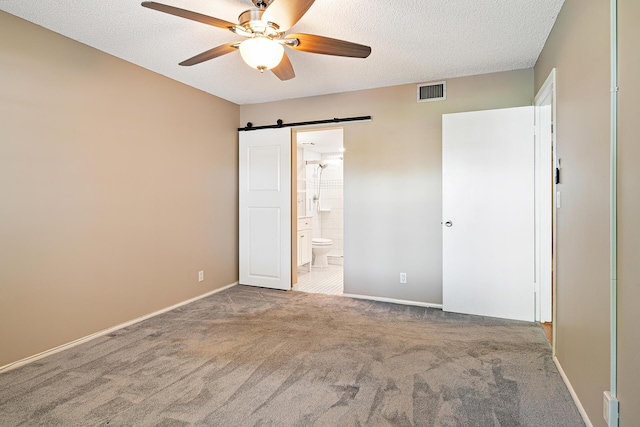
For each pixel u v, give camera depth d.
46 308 2.42
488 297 3.20
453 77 3.39
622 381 1.33
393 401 1.85
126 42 2.63
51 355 2.42
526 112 3.03
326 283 4.61
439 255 3.49
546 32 2.49
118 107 2.91
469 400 1.86
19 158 2.27
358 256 3.85
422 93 3.52
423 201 3.54
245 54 2.09
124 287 2.98
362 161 3.79
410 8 2.16
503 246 3.13
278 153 4.19
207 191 3.92
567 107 2.05
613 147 1.39
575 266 1.88
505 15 2.25
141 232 3.13
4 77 2.20
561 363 2.13
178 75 3.34
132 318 3.05
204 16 1.81
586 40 1.72
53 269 2.47
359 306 3.55
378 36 2.54
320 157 6.85
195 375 2.13
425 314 3.29
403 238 3.64
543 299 3.03
